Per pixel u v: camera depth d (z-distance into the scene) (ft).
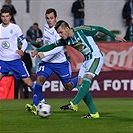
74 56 174.81
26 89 173.88
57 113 107.55
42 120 91.56
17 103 146.61
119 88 176.55
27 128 79.87
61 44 92.99
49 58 107.96
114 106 131.64
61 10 190.80
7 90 173.99
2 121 90.63
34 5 189.47
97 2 191.01
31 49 173.88
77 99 90.58
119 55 176.14
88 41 92.22
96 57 92.38
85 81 91.35
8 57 112.68
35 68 175.32
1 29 111.55
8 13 110.42
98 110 116.47
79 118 95.09
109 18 191.52
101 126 81.92
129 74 176.04
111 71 176.45
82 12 189.47
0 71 112.98
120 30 190.80
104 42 176.45
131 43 176.04
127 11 188.14
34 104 106.32
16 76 114.42
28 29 182.19
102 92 176.55
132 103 144.87
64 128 79.46
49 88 176.14
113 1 191.21
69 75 110.83
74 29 92.02
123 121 89.51
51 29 107.55
